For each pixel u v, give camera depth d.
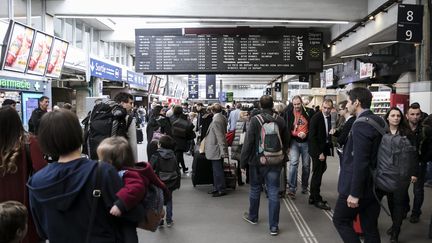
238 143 7.75
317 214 5.69
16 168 2.51
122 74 21.17
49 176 1.87
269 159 4.71
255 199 5.20
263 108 4.94
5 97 9.86
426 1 7.98
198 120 11.97
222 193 6.94
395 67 13.05
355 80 16.98
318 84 20.06
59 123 1.93
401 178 3.14
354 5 10.51
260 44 12.15
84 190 1.88
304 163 6.75
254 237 4.71
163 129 8.50
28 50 10.38
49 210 1.87
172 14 10.45
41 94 11.61
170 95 41.88
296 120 6.55
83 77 17.08
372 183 3.26
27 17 10.85
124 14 10.48
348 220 3.44
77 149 1.99
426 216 5.55
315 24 13.17
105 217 1.94
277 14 10.57
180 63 12.12
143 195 2.10
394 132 4.07
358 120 3.26
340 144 4.79
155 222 2.52
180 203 6.41
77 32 17.08
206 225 5.20
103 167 1.95
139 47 12.15
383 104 12.27
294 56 12.17
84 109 17.86
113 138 2.58
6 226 1.82
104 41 20.27
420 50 8.38
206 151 6.95
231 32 12.12
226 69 12.10
